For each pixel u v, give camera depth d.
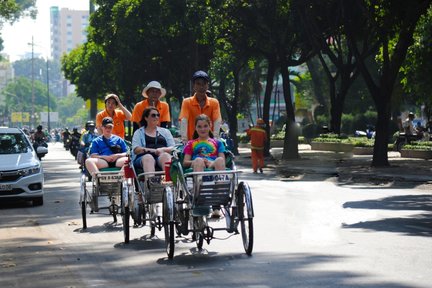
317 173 32.25
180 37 55.53
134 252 12.41
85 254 12.31
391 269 10.23
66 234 14.90
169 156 13.45
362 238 13.20
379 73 68.19
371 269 10.24
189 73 52.50
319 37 38.81
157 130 13.91
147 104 14.88
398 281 9.41
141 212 13.89
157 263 11.30
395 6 32.41
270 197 21.64
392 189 24.59
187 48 56.06
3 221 17.55
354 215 16.88
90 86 76.50
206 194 11.60
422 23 41.97
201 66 57.16
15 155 21.45
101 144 15.84
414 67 43.00
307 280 9.61
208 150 12.04
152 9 51.59
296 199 20.98
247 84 78.19
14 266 11.34
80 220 17.30
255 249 12.29
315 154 44.91
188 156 12.04
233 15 43.34
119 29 53.97
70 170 40.44
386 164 34.25
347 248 12.09
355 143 48.03
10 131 22.50
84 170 15.80
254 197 21.64
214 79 65.69
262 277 9.91
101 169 15.49
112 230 15.34
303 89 86.56
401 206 18.88
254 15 43.25
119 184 15.27
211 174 11.52
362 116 76.19
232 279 9.84
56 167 43.94
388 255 11.36
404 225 15.02
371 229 14.42
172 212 11.60
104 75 74.50
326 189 24.66
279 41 42.59
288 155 43.00
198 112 12.90
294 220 16.03
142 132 13.82
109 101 16.92
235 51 48.38
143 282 9.84
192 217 12.01
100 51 67.19
